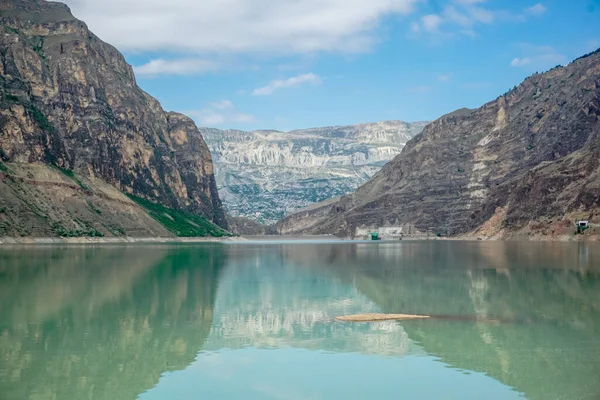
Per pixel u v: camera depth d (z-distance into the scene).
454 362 44.44
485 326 55.59
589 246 184.88
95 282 86.38
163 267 114.50
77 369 42.53
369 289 80.88
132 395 38.00
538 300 69.62
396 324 56.72
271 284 87.06
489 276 95.38
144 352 46.94
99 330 53.84
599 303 67.31
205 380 40.72
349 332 53.72
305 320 58.81
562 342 49.44
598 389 38.69
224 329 54.84
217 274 102.00
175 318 59.56
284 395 38.09
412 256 154.25
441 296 73.69
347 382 40.38
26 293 74.19
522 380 40.25
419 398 37.56
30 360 44.31
